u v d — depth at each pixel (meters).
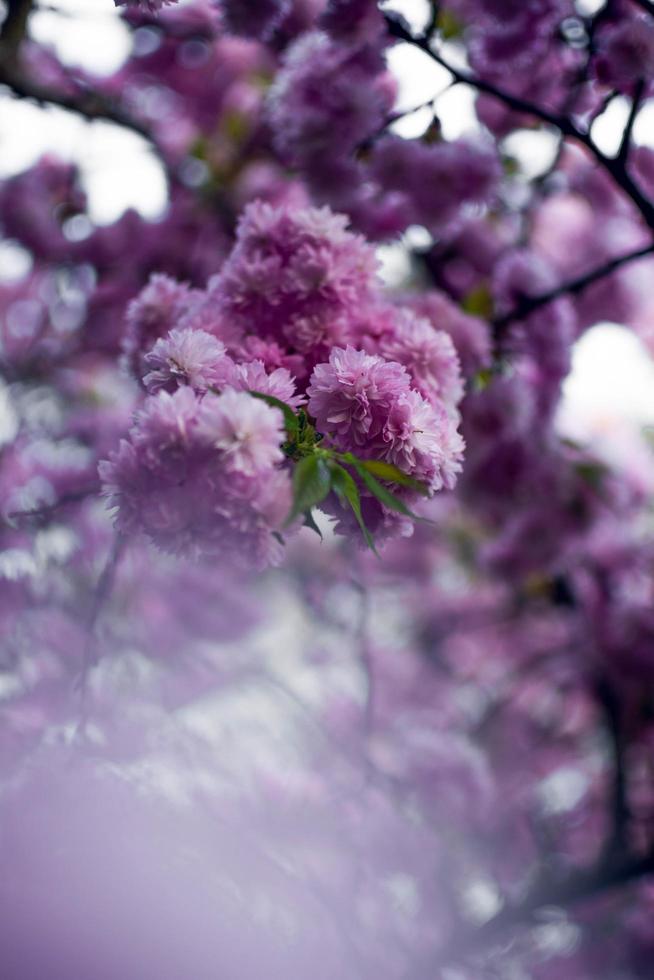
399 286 2.33
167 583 2.96
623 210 2.42
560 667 3.11
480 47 1.71
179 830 1.69
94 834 1.57
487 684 3.53
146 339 1.40
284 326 1.36
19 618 2.29
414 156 1.64
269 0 1.56
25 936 1.53
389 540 1.29
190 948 1.60
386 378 1.27
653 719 2.85
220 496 1.24
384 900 2.44
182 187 2.49
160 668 2.71
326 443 1.28
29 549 2.32
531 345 1.90
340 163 1.63
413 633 3.43
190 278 2.39
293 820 2.37
